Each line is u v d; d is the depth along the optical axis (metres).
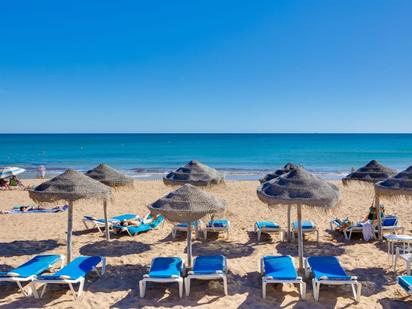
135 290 6.47
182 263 6.70
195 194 6.76
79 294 6.16
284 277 5.99
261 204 14.75
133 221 10.63
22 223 11.73
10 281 6.64
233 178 28.28
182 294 6.23
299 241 7.17
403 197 8.27
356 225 9.76
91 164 39.59
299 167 7.34
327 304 5.88
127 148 68.75
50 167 36.34
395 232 10.08
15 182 20.59
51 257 7.05
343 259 8.07
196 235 9.85
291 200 6.61
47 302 5.99
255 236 10.08
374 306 5.82
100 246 9.19
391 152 57.50
